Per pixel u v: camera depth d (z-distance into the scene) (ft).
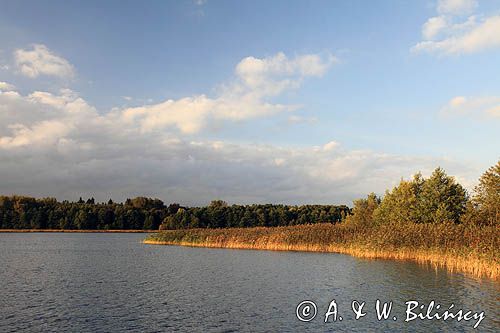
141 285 119.44
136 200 609.83
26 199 554.46
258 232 249.14
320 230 225.35
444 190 209.67
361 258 176.35
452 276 123.85
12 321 80.59
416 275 126.82
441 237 160.86
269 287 113.70
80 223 521.65
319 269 145.79
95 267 162.61
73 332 73.46
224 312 86.58
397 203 221.46
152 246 278.05
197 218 436.76
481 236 137.69
